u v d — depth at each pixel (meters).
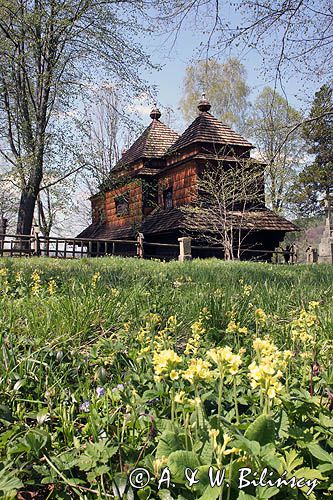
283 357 2.22
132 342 3.37
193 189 22.55
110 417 2.10
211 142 22.73
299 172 41.88
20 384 2.41
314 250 17.95
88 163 22.09
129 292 4.98
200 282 6.42
